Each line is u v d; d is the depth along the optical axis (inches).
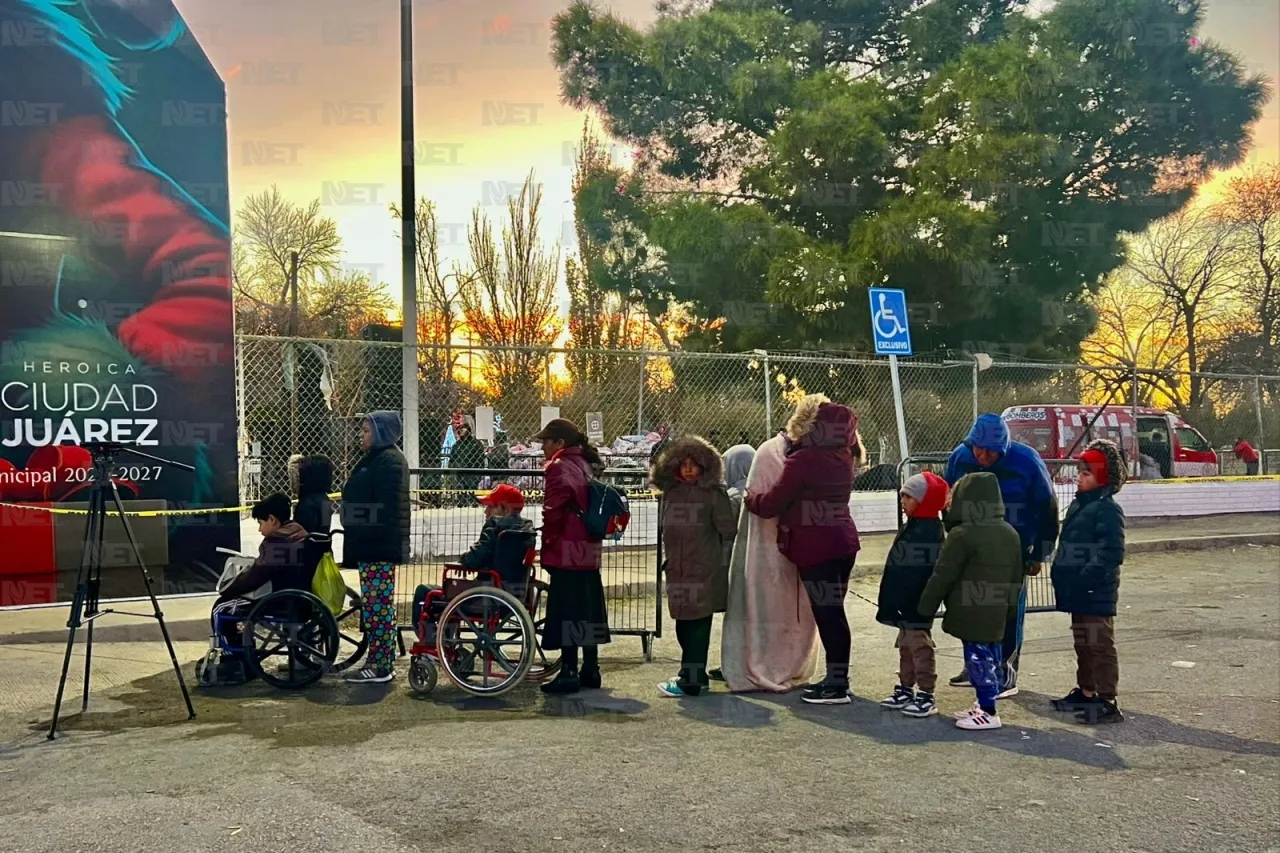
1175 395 1226.0
